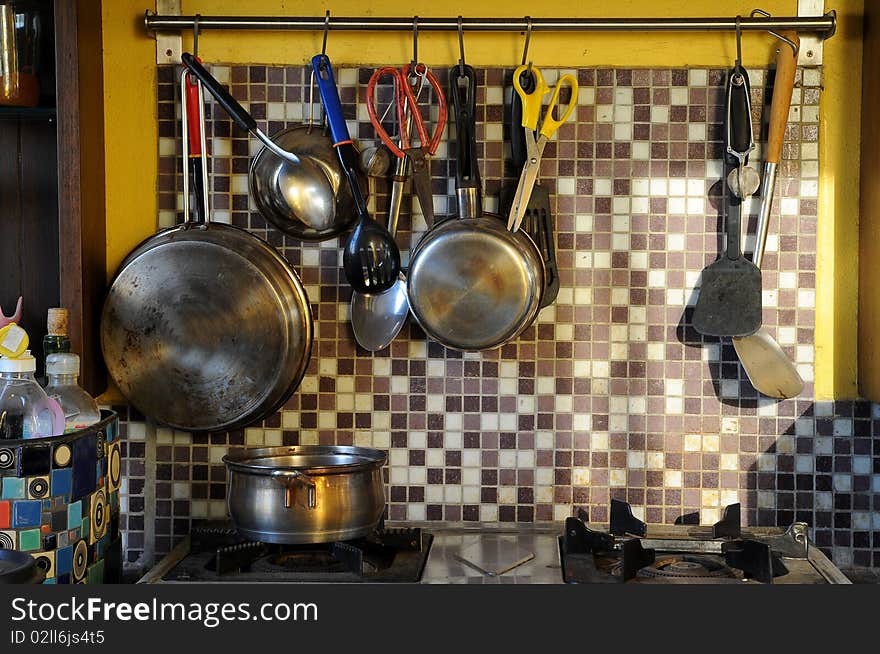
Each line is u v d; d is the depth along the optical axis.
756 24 1.61
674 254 1.67
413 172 1.63
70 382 1.43
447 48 1.67
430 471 1.69
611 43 1.66
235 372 1.63
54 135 1.64
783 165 1.66
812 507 1.67
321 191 1.62
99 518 1.42
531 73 1.66
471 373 1.68
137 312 1.63
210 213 1.69
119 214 1.69
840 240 1.66
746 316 1.62
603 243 1.67
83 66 1.57
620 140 1.66
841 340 1.67
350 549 1.45
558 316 1.67
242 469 1.46
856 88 1.65
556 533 1.67
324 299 1.68
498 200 1.67
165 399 1.65
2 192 1.64
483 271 1.59
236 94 1.68
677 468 1.68
